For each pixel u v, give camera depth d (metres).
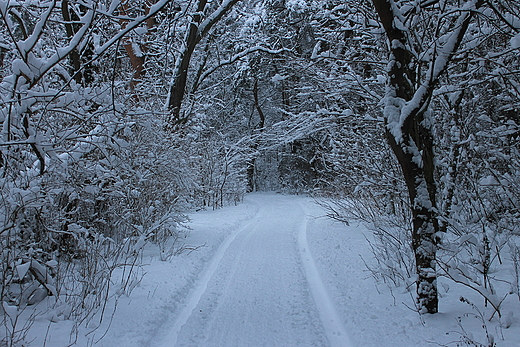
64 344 3.36
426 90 3.70
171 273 5.96
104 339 3.58
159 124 8.19
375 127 8.09
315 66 8.66
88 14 3.80
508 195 4.89
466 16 3.77
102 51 3.81
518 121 6.36
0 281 4.00
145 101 9.40
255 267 6.67
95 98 4.63
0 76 5.22
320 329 4.05
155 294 4.96
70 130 4.47
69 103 4.21
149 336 3.84
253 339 3.84
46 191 4.50
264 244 8.70
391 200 8.33
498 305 3.40
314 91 8.98
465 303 4.01
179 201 8.94
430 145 4.04
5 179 4.10
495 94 6.54
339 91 8.04
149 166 7.76
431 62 3.61
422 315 3.82
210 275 6.34
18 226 4.31
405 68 3.94
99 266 5.38
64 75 4.64
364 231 8.61
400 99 3.90
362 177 8.96
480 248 4.02
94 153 5.88
